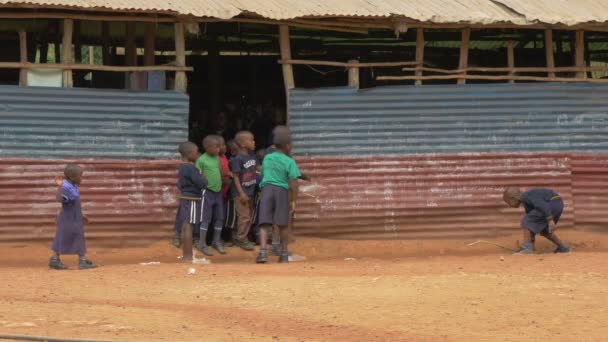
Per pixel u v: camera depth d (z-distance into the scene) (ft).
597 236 50.37
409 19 48.24
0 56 61.62
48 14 46.34
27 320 28.53
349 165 49.62
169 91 48.14
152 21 47.44
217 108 63.26
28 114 46.88
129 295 33.58
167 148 48.14
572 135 50.93
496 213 50.37
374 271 39.68
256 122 62.03
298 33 60.44
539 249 48.55
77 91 47.29
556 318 29.14
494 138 50.47
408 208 49.78
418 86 50.21
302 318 29.22
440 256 46.96
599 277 36.88
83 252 41.65
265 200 43.57
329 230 49.57
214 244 47.16
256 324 28.35
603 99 51.19
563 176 50.67
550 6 51.39
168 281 36.83
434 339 26.35
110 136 47.60
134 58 55.52
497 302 31.63
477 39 61.98
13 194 46.65
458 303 31.45
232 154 50.14
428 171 50.03
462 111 50.39
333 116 49.70
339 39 63.31
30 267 42.73
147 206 47.78
